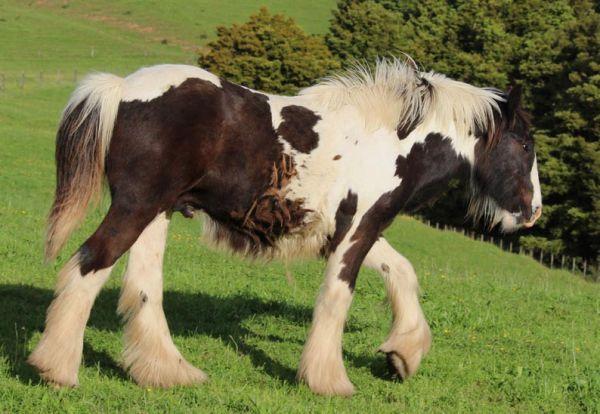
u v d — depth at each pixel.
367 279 13.59
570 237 44.50
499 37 55.22
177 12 101.38
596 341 10.77
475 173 8.21
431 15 72.62
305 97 7.36
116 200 6.51
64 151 6.60
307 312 10.67
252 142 6.88
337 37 66.06
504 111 8.13
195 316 9.73
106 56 79.88
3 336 7.82
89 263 6.39
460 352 9.33
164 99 6.60
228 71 61.38
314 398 7.07
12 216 16.34
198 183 6.81
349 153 7.22
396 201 7.43
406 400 7.52
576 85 45.91
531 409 7.63
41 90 57.69
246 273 12.99
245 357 8.14
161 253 7.20
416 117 7.55
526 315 11.95
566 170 44.06
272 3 108.75
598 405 7.70
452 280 14.49
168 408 6.47
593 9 68.56
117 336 8.34
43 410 6.04
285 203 7.10
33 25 91.00
